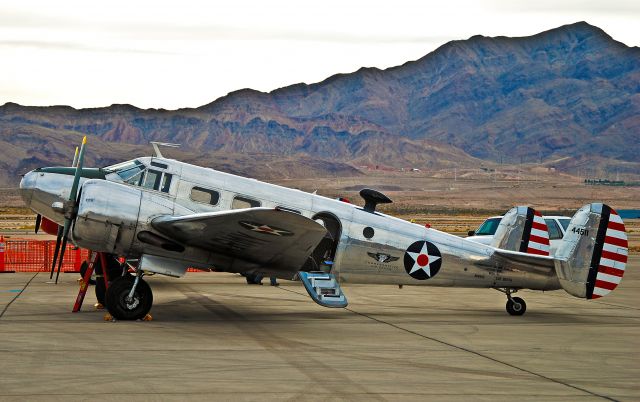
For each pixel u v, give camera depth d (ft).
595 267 56.54
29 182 61.31
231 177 55.72
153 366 36.91
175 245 51.60
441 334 49.21
